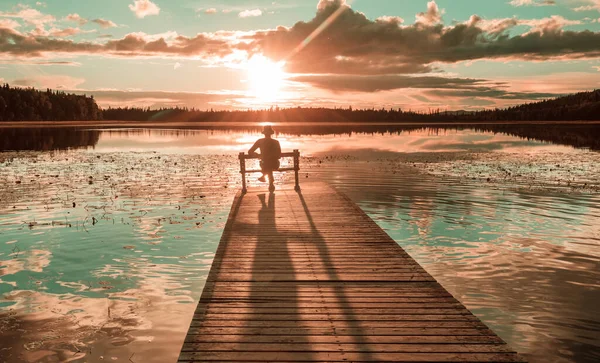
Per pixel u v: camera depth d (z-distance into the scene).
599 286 7.92
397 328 5.47
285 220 11.53
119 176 21.66
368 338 5.21
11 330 6.41
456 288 7.89
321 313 5.93
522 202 15.05
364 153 34.91
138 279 8.36
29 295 7.62
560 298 7.43
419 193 16.98
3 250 9.98
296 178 16.69
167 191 17.44
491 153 33.97
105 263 9.20
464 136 64.94
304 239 9.71
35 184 19.05
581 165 25.12
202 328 5.47
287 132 80.44
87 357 5.75
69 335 6.29
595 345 5.97
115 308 7.14
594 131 81.56
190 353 4.88
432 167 25.08
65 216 13.14
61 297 7.55
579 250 9.93
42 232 11.44
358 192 17.27
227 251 8.82
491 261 9.28
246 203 13.90
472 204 14.85
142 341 6.14
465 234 11.28
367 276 7.41
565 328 6.43
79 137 65.12
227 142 51.66
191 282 8.25
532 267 8.90
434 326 5.52
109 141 55.22
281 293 6.66
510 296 7.54
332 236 9.95
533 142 48.59
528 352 5.82
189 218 12.97
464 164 26.38
